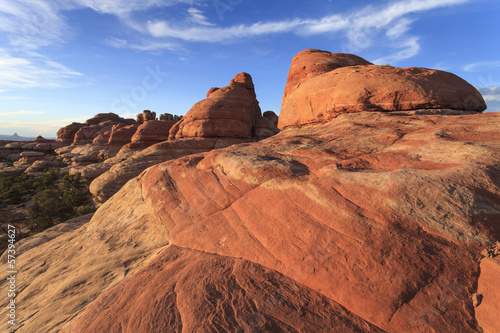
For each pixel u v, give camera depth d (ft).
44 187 192.95
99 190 124.26
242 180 28.86
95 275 26.55
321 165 27.17
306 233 20.11
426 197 18.42
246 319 15.60
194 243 26.66
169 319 16.90
